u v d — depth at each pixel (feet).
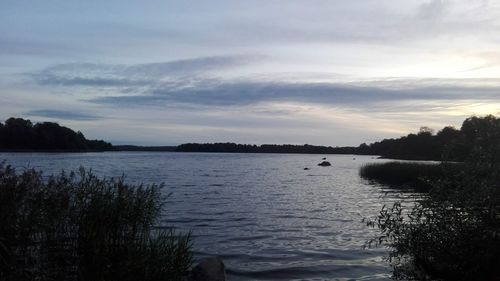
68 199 26.18
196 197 114.93
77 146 587.68
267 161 506.48
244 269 42.96
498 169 30.91
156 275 25.94
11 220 24.36
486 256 30.09
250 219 76.89
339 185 167.32
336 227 69.21
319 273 41.70
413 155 345.31
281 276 40.86
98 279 24.50
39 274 24.38
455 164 34.04
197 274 32.19
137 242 26.43
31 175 27.27
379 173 196.75
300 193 133.39
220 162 444.55
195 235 59.77
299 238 59.52
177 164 366.02
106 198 26.43
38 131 510.58
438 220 31.99
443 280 32.14
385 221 35.04
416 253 32.73
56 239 25.32
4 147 473.26
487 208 30.19
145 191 28.66
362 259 46.91
